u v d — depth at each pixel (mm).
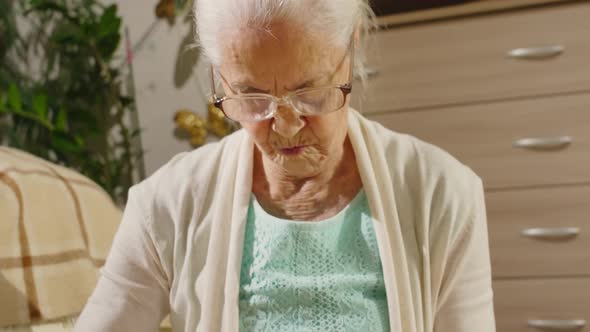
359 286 820
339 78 708
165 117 2256
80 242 1514
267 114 707
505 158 1837
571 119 1762
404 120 1893
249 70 679
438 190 848
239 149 908
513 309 1898
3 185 1435
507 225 1871
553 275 1850
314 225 831
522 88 1787
